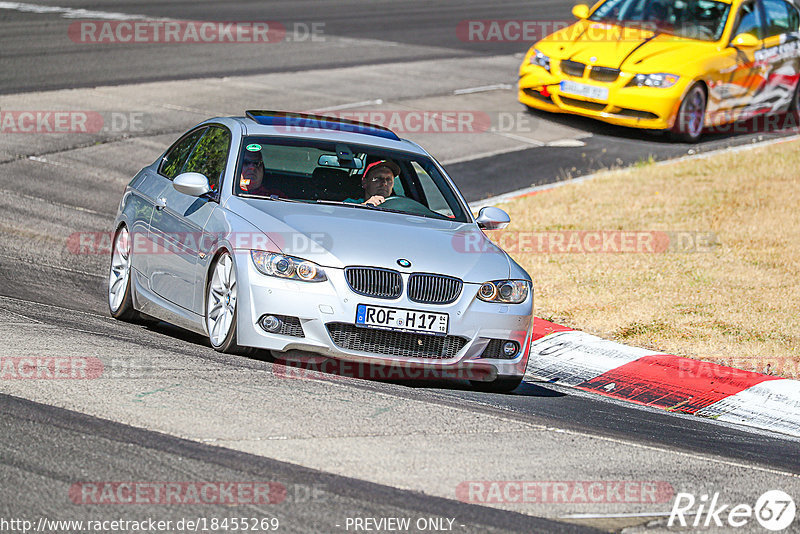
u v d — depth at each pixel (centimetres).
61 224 4228
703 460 2234
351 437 2050
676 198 5084
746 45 6412
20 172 4925
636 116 6247
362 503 1731
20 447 1836
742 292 3838
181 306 2816
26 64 7138
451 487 1856
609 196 5106
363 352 2523
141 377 2284
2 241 3878
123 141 5581
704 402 2920
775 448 2486
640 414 2698
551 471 2014
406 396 2427
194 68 7431
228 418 2073
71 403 2081
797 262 4203
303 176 2908
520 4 11794
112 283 3209
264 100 6606
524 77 6625
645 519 1811
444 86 7419
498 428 2256
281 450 1936
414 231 2752
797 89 6988
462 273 2620
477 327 2602
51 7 9631
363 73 7638
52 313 2947
